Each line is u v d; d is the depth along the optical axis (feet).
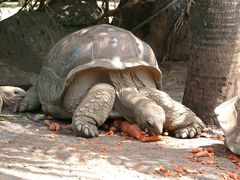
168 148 23.07
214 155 22.35
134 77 26.73
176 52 44.24
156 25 44.16
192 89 27.68
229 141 22.13
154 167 20.10
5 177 17.94
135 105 24.93
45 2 44.04
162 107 25.39
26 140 23.06
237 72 27.17
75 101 26.00
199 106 27.48
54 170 19.08
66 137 24.08
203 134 25.98
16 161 19.85
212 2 26.32
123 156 21.24
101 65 25.58
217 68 26.78
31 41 38.68
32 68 37.93
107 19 46.73
